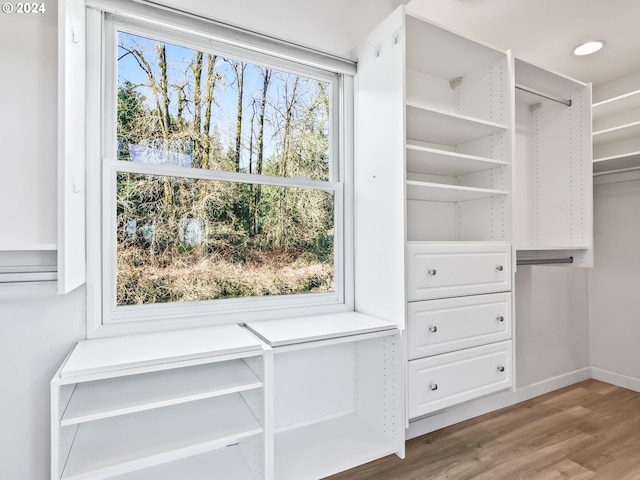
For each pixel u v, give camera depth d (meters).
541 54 2.44
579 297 2.92
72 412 1.03
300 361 1.73
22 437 1.23
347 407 1.85
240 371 1.38
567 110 2.37
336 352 1.83
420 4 1.96
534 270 2.62
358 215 1.84
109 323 1.36
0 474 1.21
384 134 1.64
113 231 1.38
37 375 1.25
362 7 1.94
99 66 1.33
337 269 1.89
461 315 1.65
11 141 1.20
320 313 1.78
